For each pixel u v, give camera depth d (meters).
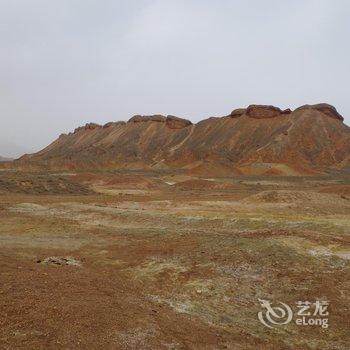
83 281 15.38
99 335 10.81
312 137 168.75
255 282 16.97
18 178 61.22
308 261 18.38
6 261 17.53
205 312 14.72
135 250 22.62
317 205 40.88
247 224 29.55
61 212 37.88
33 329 10.52
